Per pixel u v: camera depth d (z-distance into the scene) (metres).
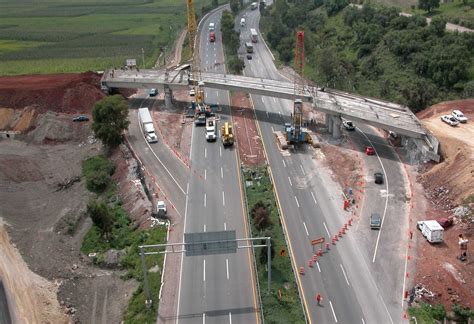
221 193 106.56
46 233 103.25
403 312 73.88
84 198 114.25
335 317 73.19
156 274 84.50
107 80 155.00
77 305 83.94
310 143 126.56
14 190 119.06
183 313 75.44
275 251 85.50
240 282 81.00
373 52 172.38
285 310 74.44
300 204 101.44
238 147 126.56
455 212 93.69
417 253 85.69
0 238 100.25
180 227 95.50
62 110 149.12
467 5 186.50
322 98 133.25
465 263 82.38
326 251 87.19
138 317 76.56
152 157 123.12
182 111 151.00
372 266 83.25
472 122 120.88
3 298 83.12
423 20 168.62
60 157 133.50
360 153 120.12
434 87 142.25
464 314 73.62
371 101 133.25
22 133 146.00
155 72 163.50
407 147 119.12
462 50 144.88
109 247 96.00
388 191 104.06
